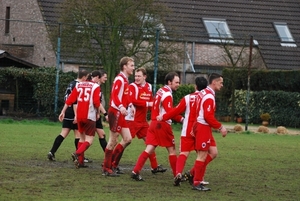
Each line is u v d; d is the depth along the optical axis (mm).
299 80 44219
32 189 13430
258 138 32250
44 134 27391
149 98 17578
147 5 38156
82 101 17234
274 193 14664
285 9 57719
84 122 17312
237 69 46469
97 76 18406
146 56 39000
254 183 16141
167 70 38875
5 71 37719
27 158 18906
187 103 15008
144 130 17656
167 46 38344
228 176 17234
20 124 33156
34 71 37812
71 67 43969
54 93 37188
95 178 15617
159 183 15484
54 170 16625
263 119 44688
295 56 54156
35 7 51000
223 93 47219
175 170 15953
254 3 57188
